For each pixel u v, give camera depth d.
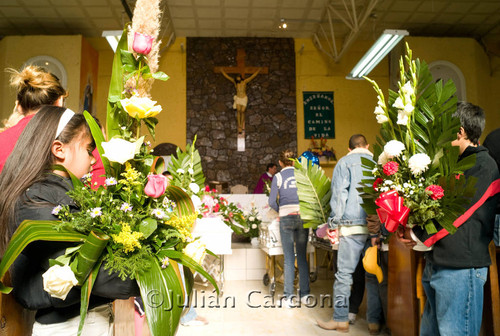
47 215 1.03
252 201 6.17
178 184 2.76
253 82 10.25
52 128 1.14
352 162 3.01
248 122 10.08
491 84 10.14
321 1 8.77
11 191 1.05
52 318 1.08
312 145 10.04
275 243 4.19
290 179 3.85
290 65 10.36
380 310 3.03
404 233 1.68
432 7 8.94
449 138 1.56
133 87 1.21
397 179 1.61
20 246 0.92
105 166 1.16
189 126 9.98
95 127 1.15
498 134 2.50
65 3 8.63
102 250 0.98
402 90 1.62
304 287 3.87
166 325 0.99
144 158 1.20
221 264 4.18
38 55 9.09
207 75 10.20
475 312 1.59
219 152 9.92
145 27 1.20
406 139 1.64
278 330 3.11
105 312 1.21
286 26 9.67
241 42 10.38
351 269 3.04
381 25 9.73
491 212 1.62
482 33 10.05
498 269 2.25
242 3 8.86
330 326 3.11
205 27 9.89
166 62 10.20
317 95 10.31
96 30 9.76
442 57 9.56
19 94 1.71
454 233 1.59
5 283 1.07
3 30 9.56
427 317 1.83
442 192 1.50
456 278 1.60
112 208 1.07
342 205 2.94
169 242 1.15
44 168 1.11
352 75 7.47
